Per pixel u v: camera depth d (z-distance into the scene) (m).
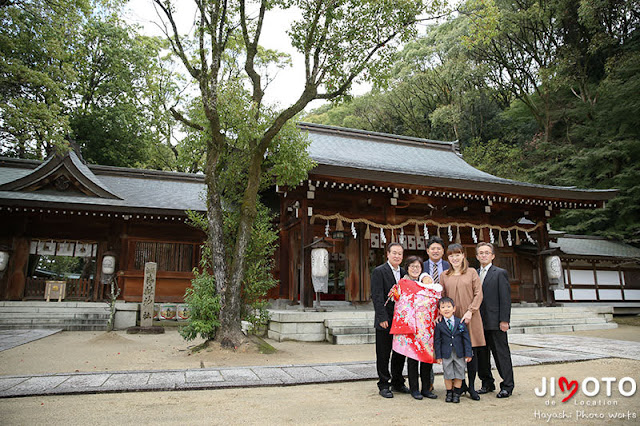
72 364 6.61
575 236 20.28
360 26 8.76
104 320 12.72
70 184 14.24
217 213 8.38
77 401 4.05
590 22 24.03
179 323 13.64
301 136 9.64
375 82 9.50
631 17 24.70
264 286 8.70
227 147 9.12
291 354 7.81
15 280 13.33
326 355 7.74
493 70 31.09
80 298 13.99
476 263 16.77
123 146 25.31
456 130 32.25
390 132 37.81
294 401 4.13
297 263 13.34
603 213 22.17
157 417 3.53
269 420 3.48
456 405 4.04
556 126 29.06
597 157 22.22
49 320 12.19
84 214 13.72
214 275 8.09
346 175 11.88
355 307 13.09
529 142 29.27
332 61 9.02
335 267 17.34
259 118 8.96
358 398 4.28
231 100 8.91
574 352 7.27
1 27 12.52
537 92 28.83
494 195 14.12
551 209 15.70
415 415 3.67
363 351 8.36
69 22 13.41
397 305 4.34
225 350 7.42
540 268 15.23
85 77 23.81
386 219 13.56
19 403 3.94
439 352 4.23
